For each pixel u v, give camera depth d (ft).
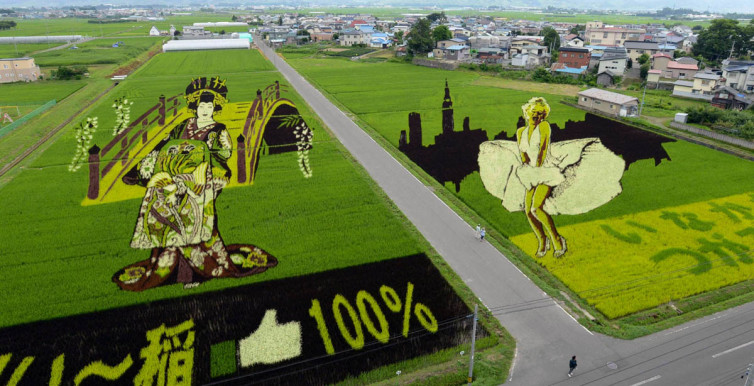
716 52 329.31
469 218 110.52
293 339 73.41
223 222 105.70
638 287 86.63
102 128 167.84
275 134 166.71
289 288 84.79
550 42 385.29
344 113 201.16
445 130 176.04
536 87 264.11
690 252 97.30
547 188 123.95
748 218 111.55
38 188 121.19
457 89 253.85
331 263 92.38
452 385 66.08
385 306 80.79
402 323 77.15
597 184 127.75
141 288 84.07
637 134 171.73
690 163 145.48
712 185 129.59
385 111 205.26
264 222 106.63
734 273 90.99
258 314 78.33
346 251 96.48
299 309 79.61
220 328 75.15
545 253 97.14
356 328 75.92
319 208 113.70
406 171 137.08
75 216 107.04
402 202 118.01
